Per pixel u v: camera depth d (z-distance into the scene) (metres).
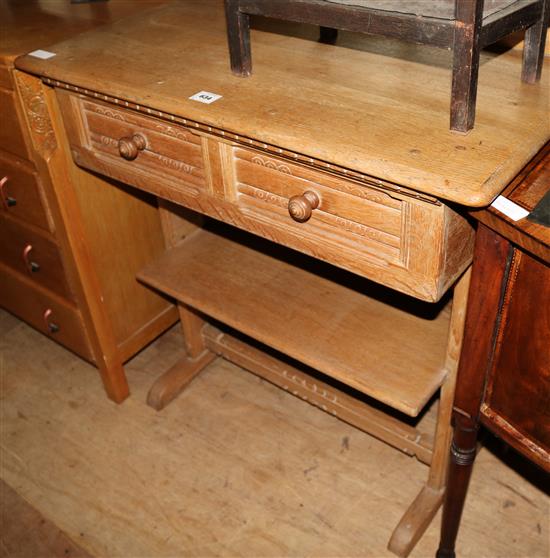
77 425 1.88
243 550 1.55
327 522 1.60
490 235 0.95
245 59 1.19
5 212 1.74
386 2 1.02
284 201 1.14
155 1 1.66
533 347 0.98
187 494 1.68
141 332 1.91
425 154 0.95
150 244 1.83
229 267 1.64
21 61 1.36
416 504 1.57
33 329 2.20
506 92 1.09
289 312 1.50
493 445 1.74
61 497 1.70
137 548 1.57
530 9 1.01
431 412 1.69
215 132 1.13
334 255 1.12
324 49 1.30
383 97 1.11
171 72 1.25
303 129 1.03
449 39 0.94
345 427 1.82
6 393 1.99
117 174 1.40
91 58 1.34
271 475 1.71
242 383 1.97
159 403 1.89
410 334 1.42
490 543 1.53
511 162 0.92
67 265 1.67
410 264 1.03
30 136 1.48
